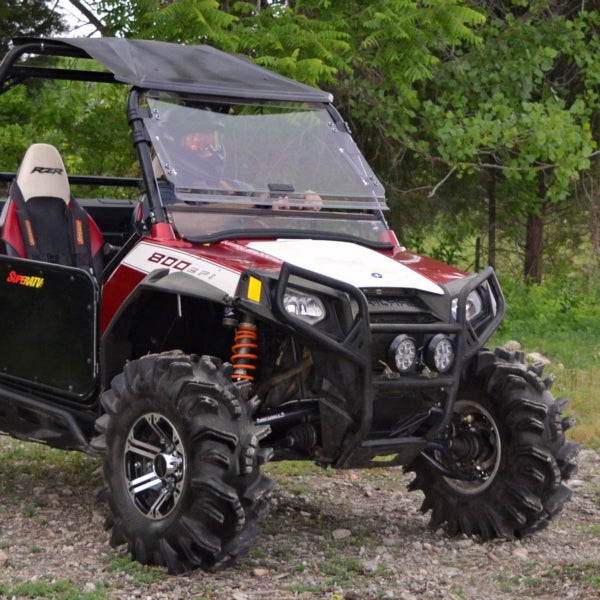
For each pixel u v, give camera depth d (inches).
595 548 303.9
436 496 318.0
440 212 949.8
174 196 292.4
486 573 276.7
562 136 751.1
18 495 336.5
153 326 298.5
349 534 309.1
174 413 258.2
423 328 271.3
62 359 294.4
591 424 463.8
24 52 334.3
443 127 754.2
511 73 776.3
